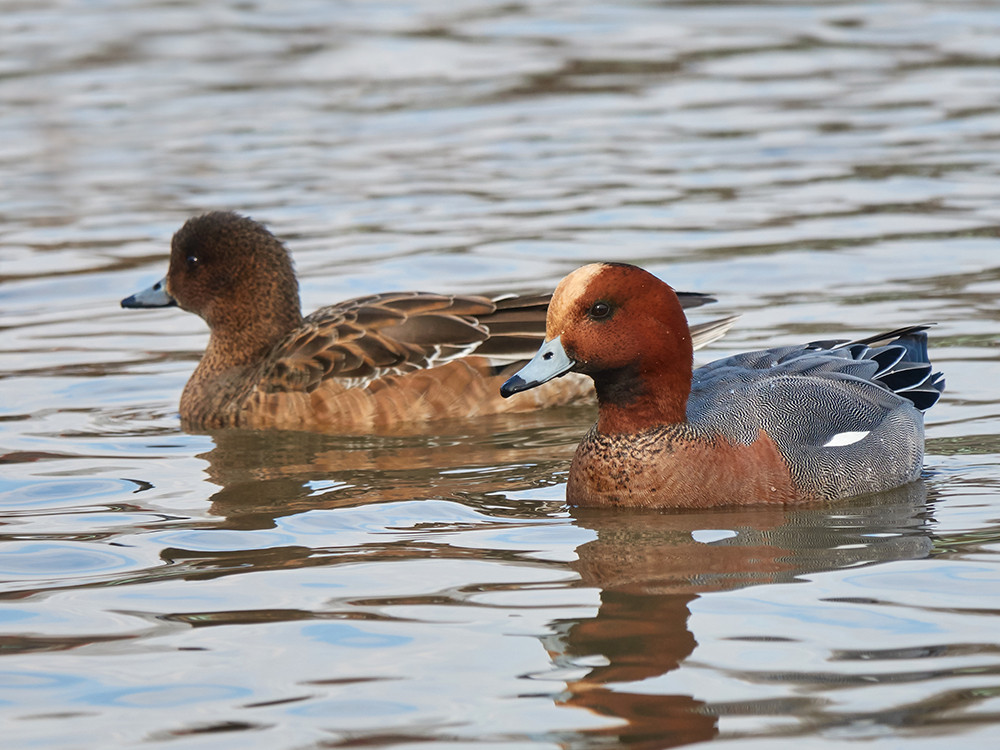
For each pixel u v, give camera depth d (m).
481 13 33.34
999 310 14.83
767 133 23.14
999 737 6.65
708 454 10.33
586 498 10.52
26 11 34.47
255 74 28.59
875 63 27.66
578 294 10.21
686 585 8.70
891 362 11.72
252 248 14.30
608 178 21.03
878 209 18.81
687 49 29.33
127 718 7.12
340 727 6.96
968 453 11.44
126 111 26.02
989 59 27.48
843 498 10.53
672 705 7.08
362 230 18.89
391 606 8.48
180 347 15.45
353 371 13.48
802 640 7.79
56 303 16.67
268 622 8.27
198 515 10.41
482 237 18.38
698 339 13.34
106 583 8.99
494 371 13.62
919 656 7.53
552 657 7.68
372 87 27.42
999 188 19.48
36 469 11.65
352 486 11.20
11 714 7.18
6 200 20.81
